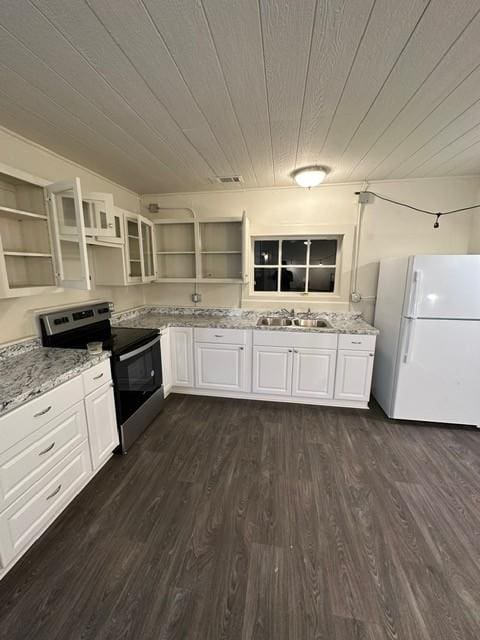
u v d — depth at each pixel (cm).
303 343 278
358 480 187
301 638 106
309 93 145
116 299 305
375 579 126
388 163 244
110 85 139
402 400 254
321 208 308
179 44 113
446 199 286
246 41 112
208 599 119
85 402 176
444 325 236
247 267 313
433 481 186
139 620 112
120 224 262
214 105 157
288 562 134
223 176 276
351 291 317
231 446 223
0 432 122
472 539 146
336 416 268
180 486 182
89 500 170
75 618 112
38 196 190
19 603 117
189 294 352
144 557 136
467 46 113
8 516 127
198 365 304
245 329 287
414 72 129
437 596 120
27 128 182
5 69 126
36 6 95
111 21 102
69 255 199
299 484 183
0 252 156
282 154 224
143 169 256
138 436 234
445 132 187
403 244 299
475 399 242
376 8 98
